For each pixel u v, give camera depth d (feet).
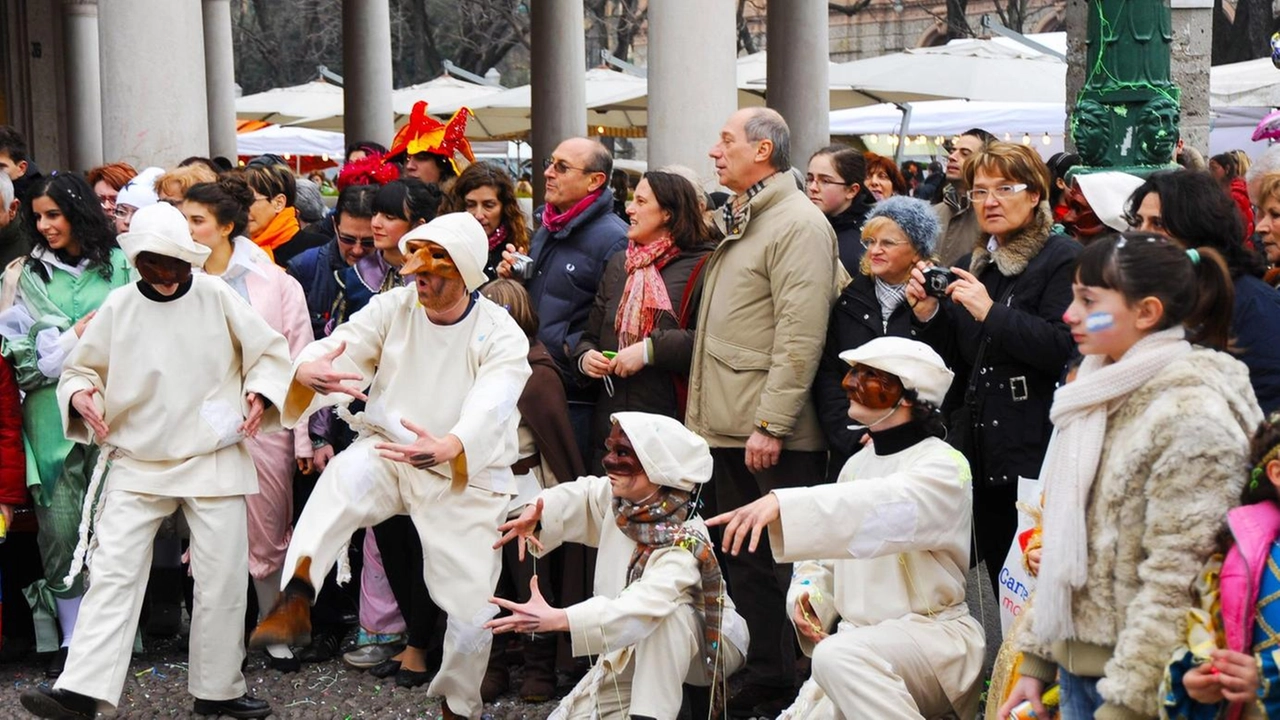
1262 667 10.14
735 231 18.28
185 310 18.01
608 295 19.66
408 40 135.74
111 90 28.02
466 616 16.94
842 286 18.70
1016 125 59.62
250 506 20.85
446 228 16.70
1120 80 17.78
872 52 136.87
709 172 26.30
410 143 26.35
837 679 13.88
